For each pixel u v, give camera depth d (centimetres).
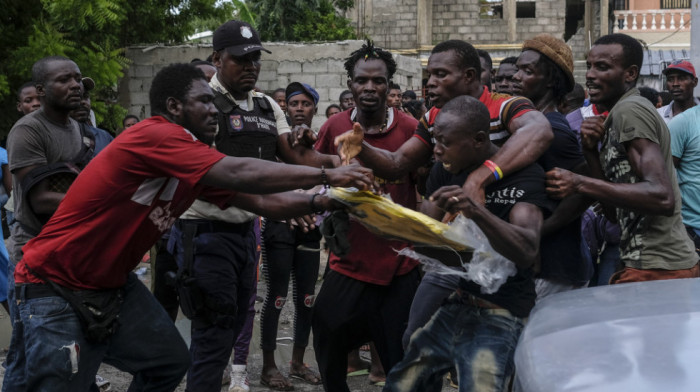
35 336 330
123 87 1412
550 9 2667
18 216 417
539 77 401
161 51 1408
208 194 351
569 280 374
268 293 521
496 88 574
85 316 332
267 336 521
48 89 418
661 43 2455
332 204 332
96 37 1159
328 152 461
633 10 2481
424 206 361
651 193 331
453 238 303
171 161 315
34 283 335
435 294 387
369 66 431
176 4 1430
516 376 210
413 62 1662
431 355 338
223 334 411
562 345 200
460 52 365
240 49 412
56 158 421
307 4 2172
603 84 382
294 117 650
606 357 182
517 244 295
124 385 527
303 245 527
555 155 377
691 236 506
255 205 350
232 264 416
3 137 1036
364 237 403
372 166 377
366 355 606
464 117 316
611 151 366
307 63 1412
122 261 338
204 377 405
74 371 332
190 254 410
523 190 317
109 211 326
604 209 404
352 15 2694
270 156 428
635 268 380
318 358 418
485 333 323
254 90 445
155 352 359
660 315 208
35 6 1048
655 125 351
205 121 345
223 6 1478
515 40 2669
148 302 362
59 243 328
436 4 2681
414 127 447
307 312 534
